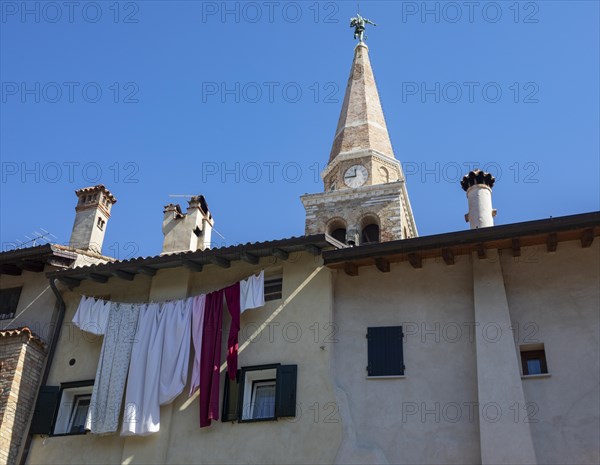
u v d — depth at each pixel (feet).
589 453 54.19
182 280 72.18
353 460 58.18
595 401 55.93
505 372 57.31
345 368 63.31
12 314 76.84
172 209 93.25
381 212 132.16
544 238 61.72
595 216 59.26
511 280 62.54
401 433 59.06
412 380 61.21
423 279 65.36
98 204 94.84
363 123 150.51
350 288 67.10
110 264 72.59
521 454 53.62
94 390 67.31
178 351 67.46
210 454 62.34
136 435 64.90
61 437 67.67
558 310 60.29
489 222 81.97
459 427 58.18
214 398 63.62
